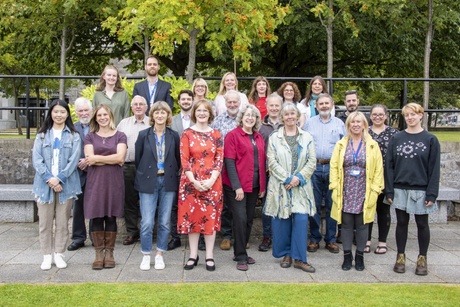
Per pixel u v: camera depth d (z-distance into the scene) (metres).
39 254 5.58
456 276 4.98
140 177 5.07
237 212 5.17
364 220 5.09
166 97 6.59
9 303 3.96
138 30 8.12
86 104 5.79
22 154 7.83
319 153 5.91
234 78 6.42
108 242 5.14
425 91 12.30
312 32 14.87
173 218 5.97
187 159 4.98
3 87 21.05
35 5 12.80
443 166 8.21
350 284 4.61
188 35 7.60
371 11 11.84
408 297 4.23
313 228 5.97
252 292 4.29
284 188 5.12
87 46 17.36
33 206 7.22
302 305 3.99
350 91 6.35
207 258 5.10
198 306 3.92
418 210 4.98
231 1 7.56
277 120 5.95
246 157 5.18
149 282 4.63
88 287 4.39
